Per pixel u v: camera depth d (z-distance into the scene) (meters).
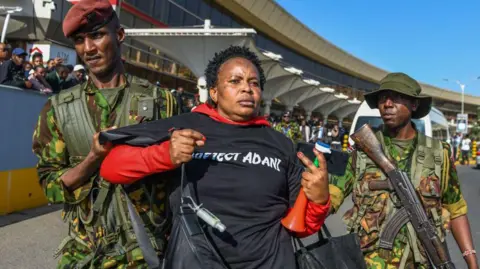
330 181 2.42
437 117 12.94
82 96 2.05
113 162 1.69
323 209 1.72
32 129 6.24
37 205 6.47
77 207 1.99
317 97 30.77
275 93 22.83
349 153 2.56
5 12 11.41
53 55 12.38
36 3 12.11
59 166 2.03
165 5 18.55
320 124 26.36
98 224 1.94
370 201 2.41
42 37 12.30
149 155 1.62
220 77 1.80
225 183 1.67
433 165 2.43
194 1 20.94
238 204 1.66
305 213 1.73
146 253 1.80
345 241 1.85
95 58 2.01
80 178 1.87
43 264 4.24
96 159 1.78
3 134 5.63
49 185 1.94
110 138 1.69
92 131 1.99
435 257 2.29
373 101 2.66
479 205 9.45
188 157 1.56
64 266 2.00
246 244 1.62
